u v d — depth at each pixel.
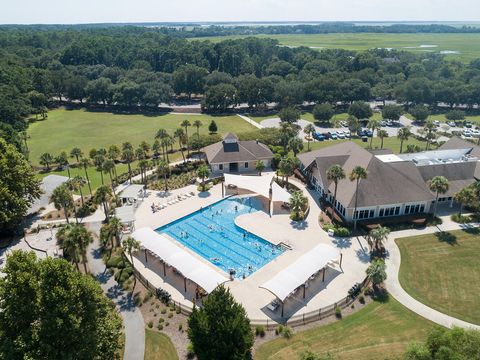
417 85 188.12
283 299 54.56
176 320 55.03
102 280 63.56
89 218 83.31
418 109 164.88
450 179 91.44
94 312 41.75
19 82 185.62
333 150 103.00
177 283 63.31
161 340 51.28
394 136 146.62
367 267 66.69
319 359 41.72
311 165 99.00
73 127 163.88
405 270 66.19
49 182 100.31
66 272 40.59
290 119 158.75
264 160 111.25
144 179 103.06
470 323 54.00
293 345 50.19
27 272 39.59
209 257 71.69
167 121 172.12
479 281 63.16
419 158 98.75
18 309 39.03
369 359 47.09
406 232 78.06
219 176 106.19
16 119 148.88
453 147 109.31
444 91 186.88
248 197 95.44
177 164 112.94
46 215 84.62
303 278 58.91
